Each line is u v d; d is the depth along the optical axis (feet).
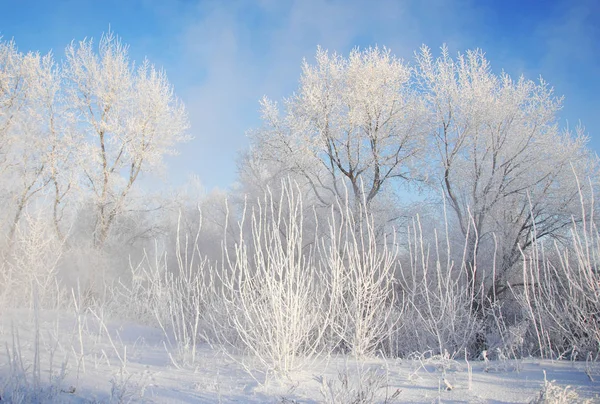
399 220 58.80
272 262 14.92
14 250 23.34
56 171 55.57
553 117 52.01
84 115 62.44
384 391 11.55
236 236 68.33
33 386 10.12
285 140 62.85
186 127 68.59
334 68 62.18
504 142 52.39
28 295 22.57
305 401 10.63
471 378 12.82
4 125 53.01
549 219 51.60
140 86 65.92
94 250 53.62
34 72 57.62
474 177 51.16
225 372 13.70
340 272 17.90
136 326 26.14
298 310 14.73
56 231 50.14
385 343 21.49
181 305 17.46
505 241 48.57
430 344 20.84
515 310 34.65
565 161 50.34
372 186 60.95
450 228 53.21
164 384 11.89
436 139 55.47
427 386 12.09
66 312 25.71
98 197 60.29
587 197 48.96
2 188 48.55
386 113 60.90
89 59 63.62
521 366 14.55
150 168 65.51
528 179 51.62
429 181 57.57
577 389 11.31
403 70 61.67
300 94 63.41
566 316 18.92
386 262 18.85
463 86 54.70
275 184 63.93
